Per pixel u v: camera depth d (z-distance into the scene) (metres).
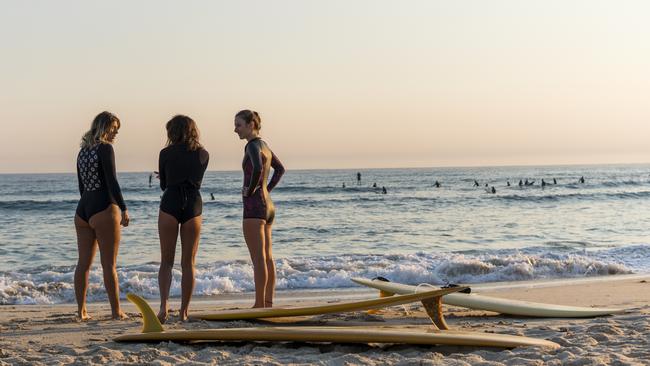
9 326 6.39
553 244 20.50
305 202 42.91
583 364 4.42
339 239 22.25
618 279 11.95
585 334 5.54
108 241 6.65
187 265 6.47
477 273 12.20
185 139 6.36
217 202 38.12
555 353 4.84
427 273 11.92
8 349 5.28
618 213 33.22
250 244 7.02
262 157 6.96
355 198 47.12
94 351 5.08
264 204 7.04
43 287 10.47
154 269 12.79
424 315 7.13
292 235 23.39
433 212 34.47
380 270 12.36
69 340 5.66
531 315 6.93
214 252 18.05
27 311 8.46
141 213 32.38
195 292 10.62
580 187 68.56
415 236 23.17
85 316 6.91
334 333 5.26
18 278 11.69
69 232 24.28
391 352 5.08
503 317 7.00
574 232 24.39
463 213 33.66
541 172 150.25
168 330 5.92
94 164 6.47
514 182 87.31
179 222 6.43
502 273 12.20
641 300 8.36
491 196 49.00
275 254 18.55
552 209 36.31
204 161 6.46
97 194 6.57
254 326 6.30
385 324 6.51
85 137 6.54
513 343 5.05
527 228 25.88
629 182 75.75
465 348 5.09
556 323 6.46
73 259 17.36
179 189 6.36
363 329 5.45
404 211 35.25
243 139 7.00
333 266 13.01
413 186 74.19
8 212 33.28
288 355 4.99
